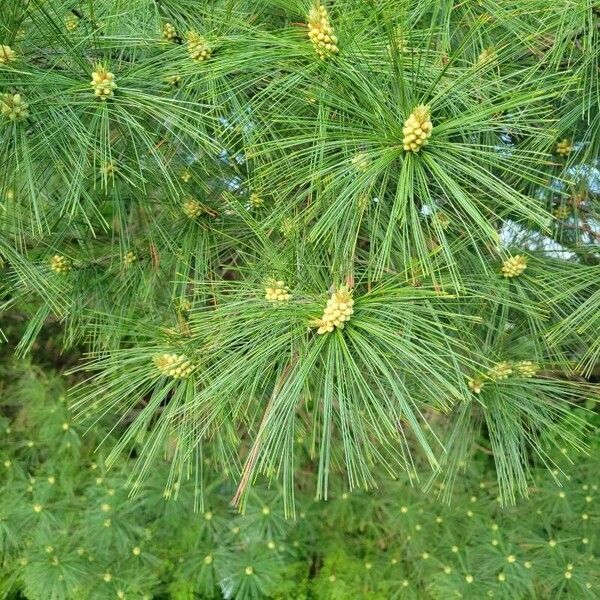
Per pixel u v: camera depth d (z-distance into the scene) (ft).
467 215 1.65
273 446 1.40
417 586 3.01
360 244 1.86
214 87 1.59
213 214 1.99
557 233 2.01
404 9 1.42
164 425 1.59
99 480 2.87
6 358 3.47
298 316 1.31
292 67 1.39
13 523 2.79
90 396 1.70
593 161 1.85
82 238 2.08
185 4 1.73
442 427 2.48
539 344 1.89
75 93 1.42
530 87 1.52
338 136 1.33
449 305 1.69
